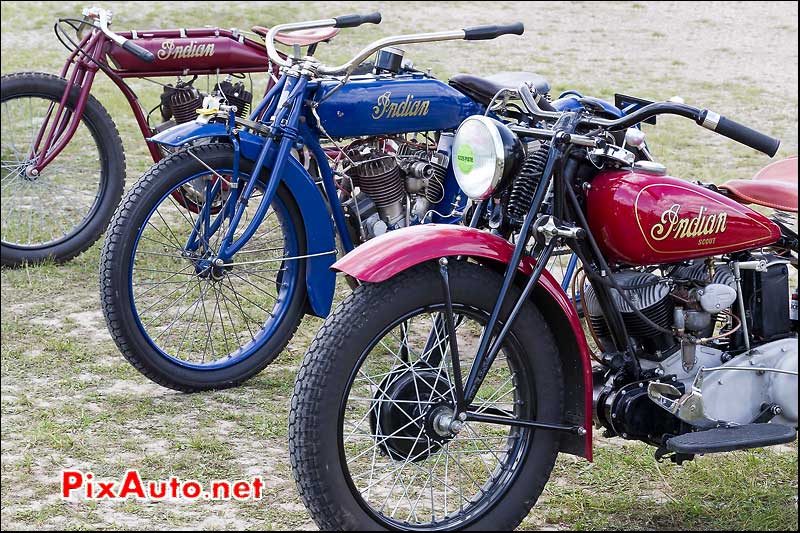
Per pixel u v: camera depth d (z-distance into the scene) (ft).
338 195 16.11
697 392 11.14
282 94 15.07
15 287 19.15
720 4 54.80
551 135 10.48
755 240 11.32
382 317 9.96
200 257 15.17
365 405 14.44
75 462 12.71
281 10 51.29
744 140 10.41
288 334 15.31
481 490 10.93
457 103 15.88
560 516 11.55
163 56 19.03
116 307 14.20
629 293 11.19
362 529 10.07
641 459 12.89
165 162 14.49
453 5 54.29
